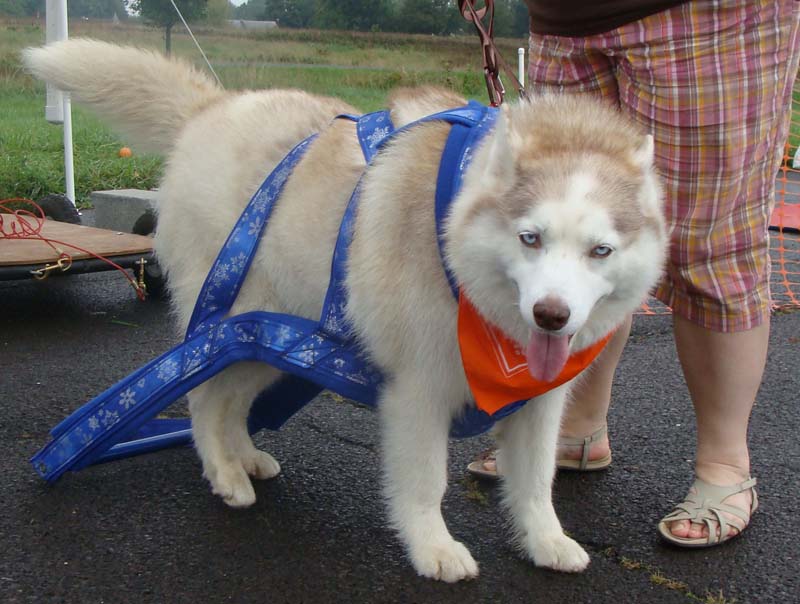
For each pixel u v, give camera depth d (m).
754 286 2.63
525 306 2.01
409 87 2.78
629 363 4.34
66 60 2.98
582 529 2.74
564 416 3.09
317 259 2.57
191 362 2.66
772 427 3.56
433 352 2.34
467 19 3.00
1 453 3.12
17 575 2.37
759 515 2.83
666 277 2.71
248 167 2.77
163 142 3.05
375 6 21.23
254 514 2.77
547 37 2.77
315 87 12.71
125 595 2.30
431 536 2.46
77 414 2.78
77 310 4.98
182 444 3.22
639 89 2.55
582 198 2.03
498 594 2.37
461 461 3.21
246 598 2.31
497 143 2.16
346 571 2.46
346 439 3.36
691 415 3.68
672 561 2.56
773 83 2.47
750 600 2.37
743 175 2.52
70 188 6.82
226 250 2.66
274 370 2.87
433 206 2.29
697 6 2.38
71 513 2.72
